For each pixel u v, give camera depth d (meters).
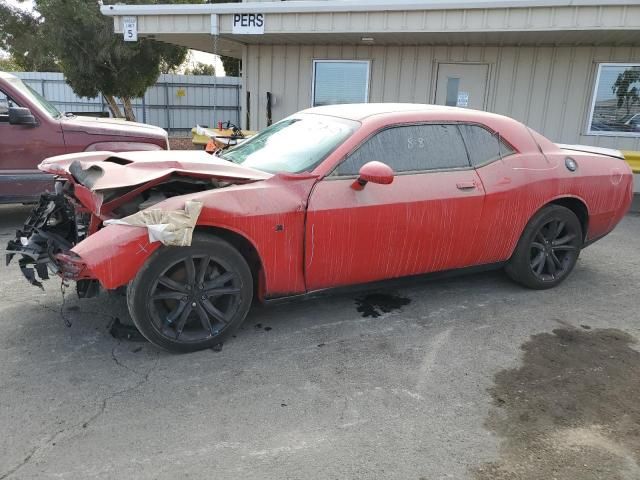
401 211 3.92
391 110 4.24
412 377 3.38
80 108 22.00
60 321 3.97
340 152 3.81
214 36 9.91
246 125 11.80
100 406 2.97
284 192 3.61
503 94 10.48
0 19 21.41
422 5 8.59
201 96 21.88
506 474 2.55
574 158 4.89
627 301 4.75
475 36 9.30
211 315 3.58
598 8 7.99
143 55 17.12
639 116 10.05
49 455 2.57
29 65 26.50
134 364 3.42
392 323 4.14
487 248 4.46
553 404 3.13
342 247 3.79
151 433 2.76
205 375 3.32
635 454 2.72
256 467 2.54
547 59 10.16
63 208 3.96
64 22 16.14
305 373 3.39
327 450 2.68
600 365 3.60
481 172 4.33
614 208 5.13
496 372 3.47
